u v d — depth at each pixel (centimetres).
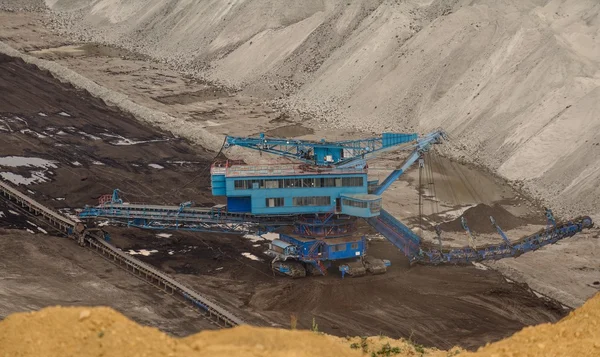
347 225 5950
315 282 5603
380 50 11575
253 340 1967
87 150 8694
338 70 11681
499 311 5191
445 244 6481
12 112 9544
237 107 11312
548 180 7806
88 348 1859
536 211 7275
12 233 6200
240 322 4709
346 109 10800
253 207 5828
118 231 6562
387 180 6172
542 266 6069
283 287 5509
